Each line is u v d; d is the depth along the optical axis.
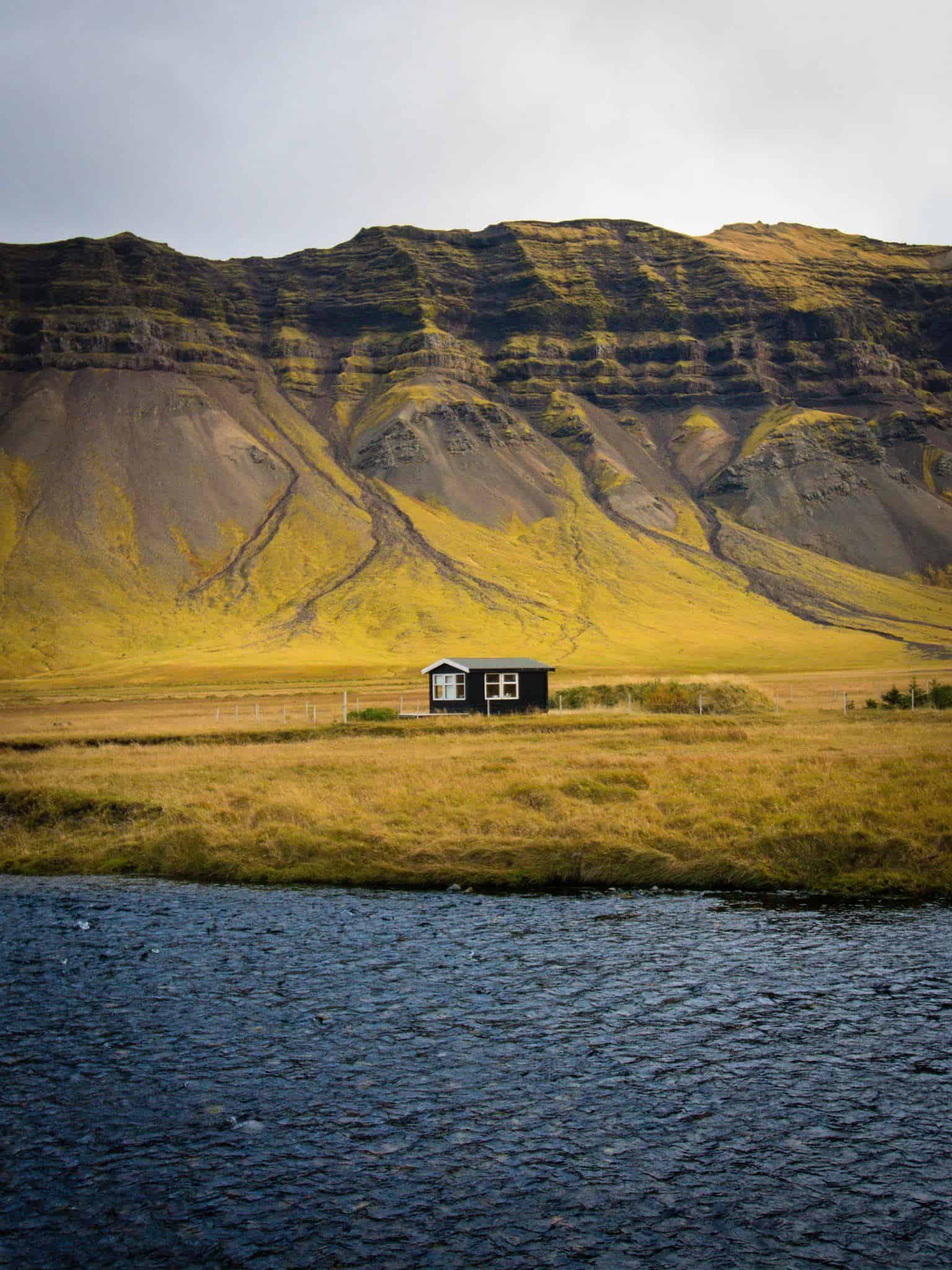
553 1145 17.69
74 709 120.25
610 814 40.06
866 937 28.61
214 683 181.12
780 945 27.97
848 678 162.62
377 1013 23.22
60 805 45.38
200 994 24.50
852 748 52.38
